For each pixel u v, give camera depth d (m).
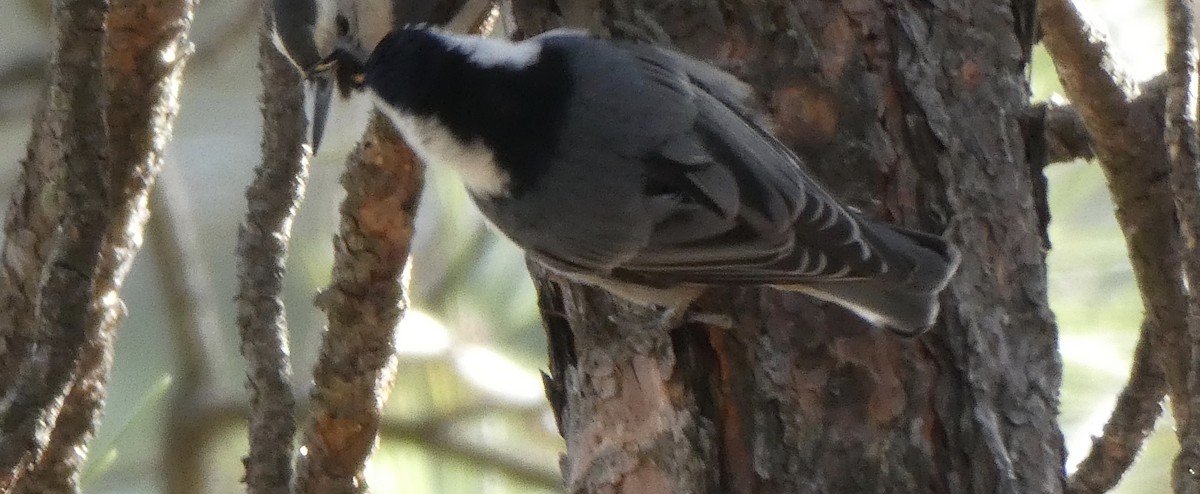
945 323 5.01
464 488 8.13
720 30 5.40
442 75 5.03
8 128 9.83
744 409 5.02
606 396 5.26
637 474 5.11
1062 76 5.41
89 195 4.36
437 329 8.10
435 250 8.23
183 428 8.45
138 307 10.50
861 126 5.22
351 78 5.95
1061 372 5.30
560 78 5.12
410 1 6.12
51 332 4.33
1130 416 5.60
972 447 4.92
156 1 4.90
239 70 10.77
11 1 10.15
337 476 5.84
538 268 5.75
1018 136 5.42
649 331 5.21
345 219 5.43
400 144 5.20
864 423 4.95
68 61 4.32
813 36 5.28
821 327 5.02
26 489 5.25
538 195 5.13
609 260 5.16
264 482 5.73
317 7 6.00
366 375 5.66
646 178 5.04
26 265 5.20
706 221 4.97
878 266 4.76
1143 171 5.28
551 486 8.09
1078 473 5.75
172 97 5.30
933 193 5.20
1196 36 5.39
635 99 5.07
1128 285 7.04
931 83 5.26
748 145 5.02
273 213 5.88
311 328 9.53
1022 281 5.23
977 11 5.40
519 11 5.92
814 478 4.91
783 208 4.91
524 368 8.23
